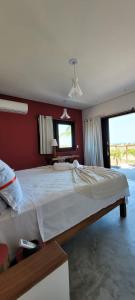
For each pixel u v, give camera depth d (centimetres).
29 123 391
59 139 457
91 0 132
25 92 339
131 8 141
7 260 98
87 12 143
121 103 392
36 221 126
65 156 436
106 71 257
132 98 367
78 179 203
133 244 169
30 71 247
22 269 85
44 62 223
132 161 610
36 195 147
